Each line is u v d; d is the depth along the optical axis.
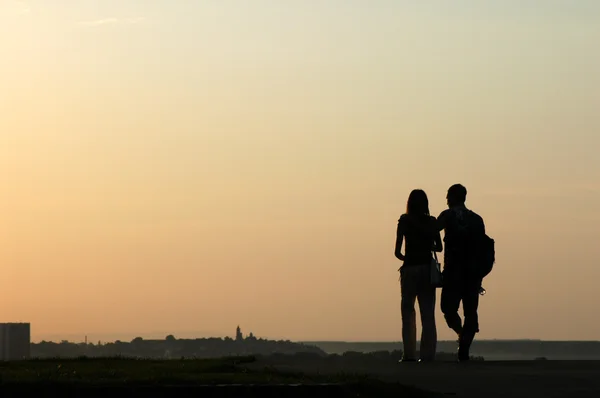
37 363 27.25
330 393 19.92
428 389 21.47
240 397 19.72
